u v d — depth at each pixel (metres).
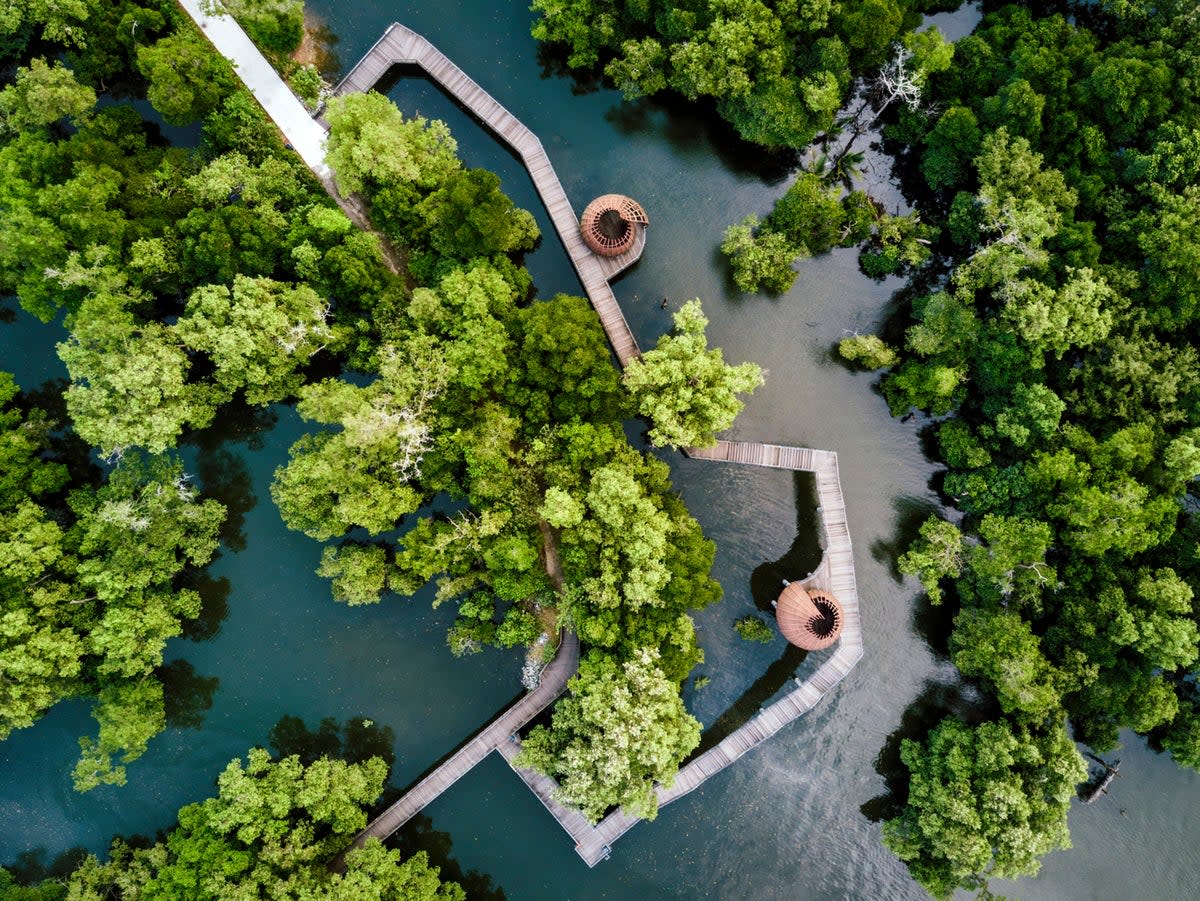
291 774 43.88
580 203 49.19
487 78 48.97
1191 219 41.69
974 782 43.59
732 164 49.31
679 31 43.44
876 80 48.44
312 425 48.78
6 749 46.78
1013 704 43.22
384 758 48.06
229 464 48.50
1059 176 43.25
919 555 45.69
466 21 48.78
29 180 41.03
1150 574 42.84
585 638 41.69
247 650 48.16
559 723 42.50
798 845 48.78
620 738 38.84
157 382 41.59
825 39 43.34
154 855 42.50
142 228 41.44
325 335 42.78
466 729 48.31
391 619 48.19
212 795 47.59
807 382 49.22
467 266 43.72
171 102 41.66
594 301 48.19
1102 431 44.25
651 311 49.09
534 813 47.81
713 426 42.72
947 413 48.19
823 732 49.03
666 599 41.78
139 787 47.41
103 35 44.00
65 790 47.00
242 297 40.97
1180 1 43.56
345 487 42.25
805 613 44.41
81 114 42.75
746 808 48.72
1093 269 42.84
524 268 49.00
